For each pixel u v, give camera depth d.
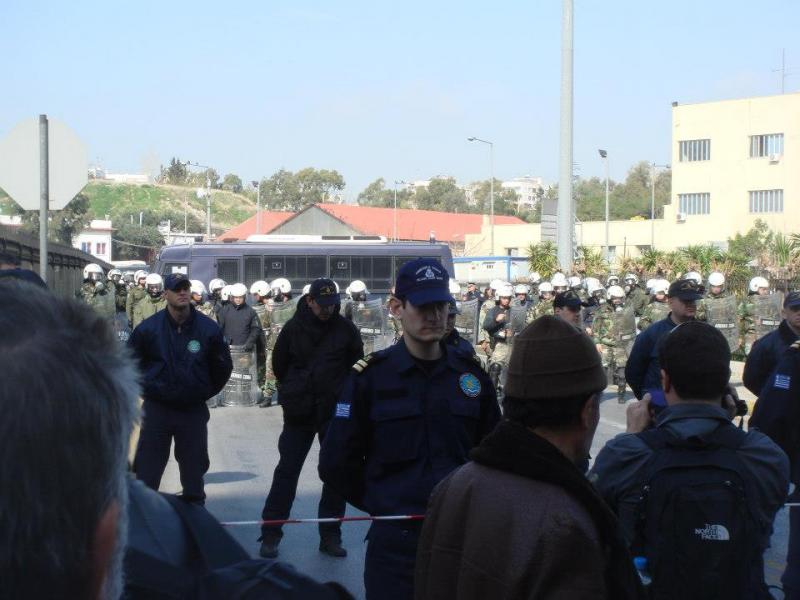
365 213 80.38
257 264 30.75
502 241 70.81
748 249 49.97
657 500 3.05
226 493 9.70
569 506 2.42
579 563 2.37
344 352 7.30
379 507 4.14
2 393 1.03
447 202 134.38
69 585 1.07
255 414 16.16
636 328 18.75
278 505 7.37
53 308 1.12
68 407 1.06
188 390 6.84
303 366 7.29
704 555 2.98
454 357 4.36
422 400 4.21
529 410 2.62
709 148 60.00
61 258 27.98
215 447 12.79
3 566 1.02
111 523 1.12
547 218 23.22
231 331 16.97
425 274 4.22
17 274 4.94
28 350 1.06
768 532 3.19
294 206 135.25
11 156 9.02
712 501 3.00
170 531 1.51
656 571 3.03
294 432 7.39
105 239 87.94
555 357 2.63
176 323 6.88
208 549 1.52
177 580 1.40
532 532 2.40
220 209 153.00
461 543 2.54
